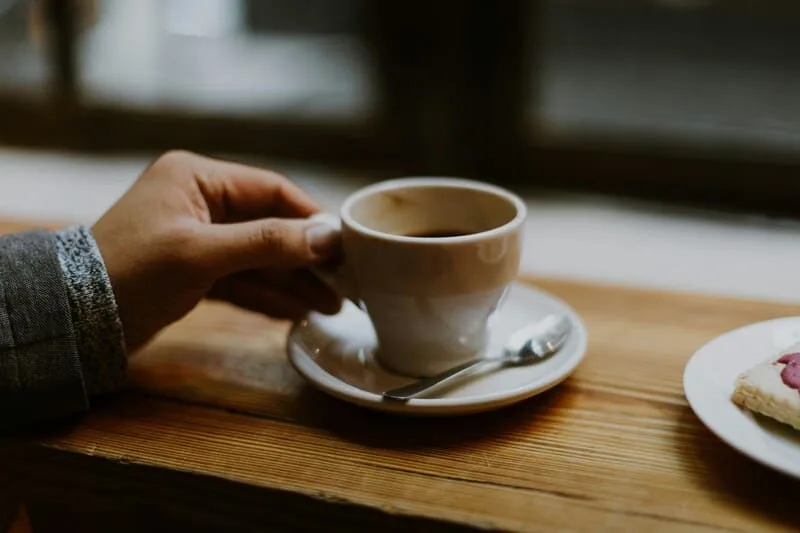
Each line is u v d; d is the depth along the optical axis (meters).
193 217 0.64
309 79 1.44
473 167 1.36
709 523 0.54
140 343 0.63
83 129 1.51
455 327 0.61
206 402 0.62
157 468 0.58
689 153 1.28
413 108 1.34
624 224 1.28
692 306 0.69
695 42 1.38
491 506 0.55
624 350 0.65
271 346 0.67
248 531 0.58
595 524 0.54
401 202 0.65
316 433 0.60
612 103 1.35
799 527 0.53
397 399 0.59
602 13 1.34
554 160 1.33
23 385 0.59
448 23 1.28
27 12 1.47
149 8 1.50
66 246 0.62
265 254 0.62
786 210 1.27
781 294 1.09
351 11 1.37
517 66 1.28
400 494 0.56
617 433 0.59
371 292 0.61
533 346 0.63
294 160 1.43
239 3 1.46
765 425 0.56
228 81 1.48
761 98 1.35
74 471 0.60
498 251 0.60
